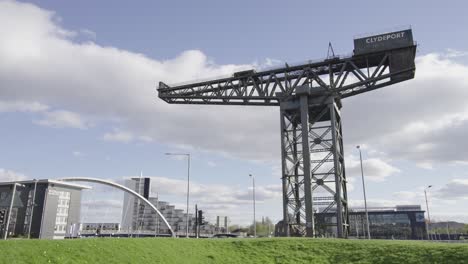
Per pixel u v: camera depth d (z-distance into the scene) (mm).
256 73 78375
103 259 27156
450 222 173250
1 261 22156
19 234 115312
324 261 35969
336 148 70000
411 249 35094
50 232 122125
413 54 68375
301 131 71625
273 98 76812
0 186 122062
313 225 66438
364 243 39844
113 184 116875
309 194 67750
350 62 71938
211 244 39969
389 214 125938
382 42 69938
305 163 69625
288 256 37531
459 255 31312
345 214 71188
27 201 121062
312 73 74875
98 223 186875
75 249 27109
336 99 74875
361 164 74562
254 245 40906
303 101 73062
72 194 136625
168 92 82250
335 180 68500
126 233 150125
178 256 33250
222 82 80125
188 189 75312
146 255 30641
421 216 123438
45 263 23734
